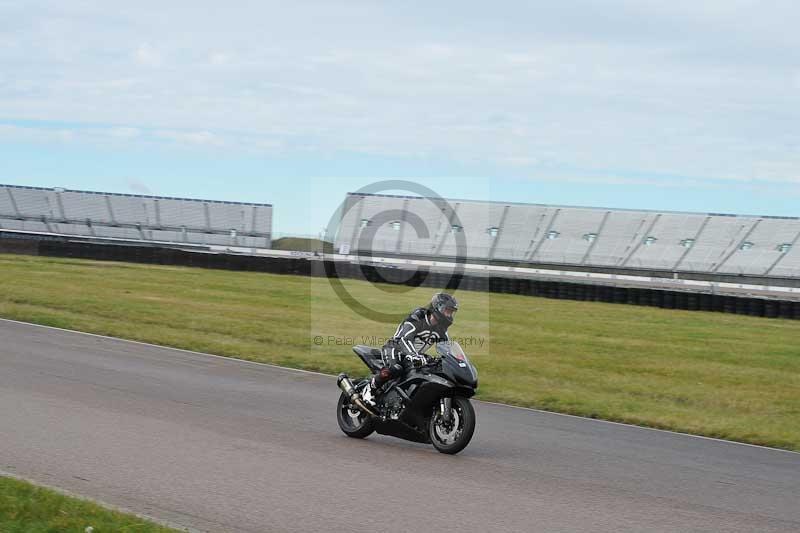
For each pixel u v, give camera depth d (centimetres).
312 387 1991
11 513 877
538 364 2567
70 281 4456
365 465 1228
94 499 985
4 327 2722
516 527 950
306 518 951
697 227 8481
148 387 1823
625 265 8012
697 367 2644
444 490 1102
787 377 2522
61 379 1844
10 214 8538
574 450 1431
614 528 965
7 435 1286
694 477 1267
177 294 4134
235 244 8925
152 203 8994
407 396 1384
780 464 1412
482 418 1723
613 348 2998
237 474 1131
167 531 842
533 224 8494
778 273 7719
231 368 2212
